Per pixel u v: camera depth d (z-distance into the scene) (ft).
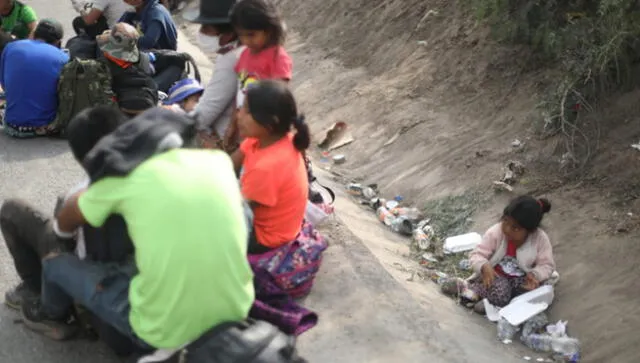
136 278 9.44
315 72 30.04
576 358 13.82
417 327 12.96
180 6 41.52
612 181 17.93
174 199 8.79
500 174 19.52
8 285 13.37
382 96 25.82
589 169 18.57
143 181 8.91
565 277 15.83
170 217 8.76
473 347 13.09
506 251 15.39
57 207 11.25
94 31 23.08
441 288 16.11
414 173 21.56
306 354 11.97
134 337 9.77
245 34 13.30
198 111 14.52
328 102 27.61
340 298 13.57
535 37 21.86
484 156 20.49
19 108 20.01
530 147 19.95
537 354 13.92
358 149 24.14
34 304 11.85
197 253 8.80
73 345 11.85
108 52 19.31
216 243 8.92
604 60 18.90
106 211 9.22
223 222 9.03
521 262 15.20
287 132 12.35
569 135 19.22
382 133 24.21
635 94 19.19
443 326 13.56
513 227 14.76
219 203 9.05
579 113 19.48
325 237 15.64
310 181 15.56
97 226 9.41
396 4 30.25
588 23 20.25
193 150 9.45
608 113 19.27
